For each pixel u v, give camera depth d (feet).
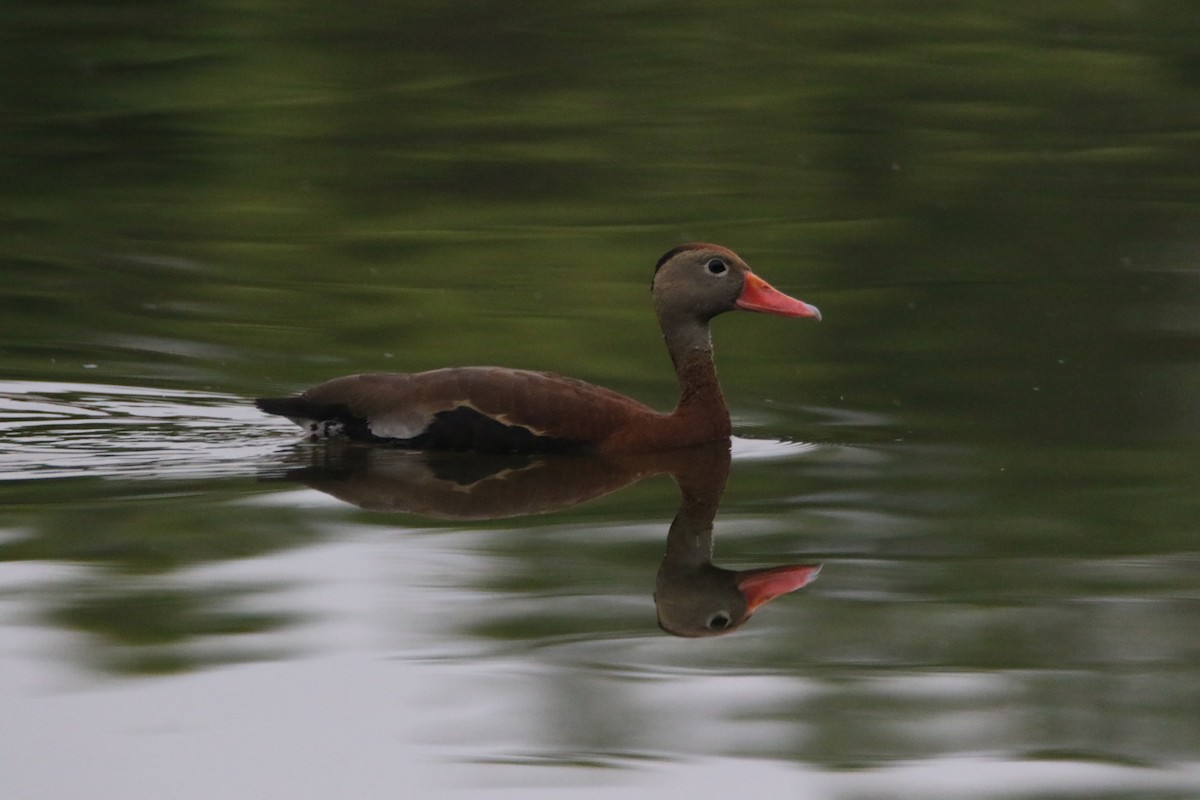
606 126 85.71
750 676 31.50
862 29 102.53
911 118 86.79
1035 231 69.15
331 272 64.39
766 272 64.23
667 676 31.48
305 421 45.47
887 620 33.96
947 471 43.34
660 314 47.21
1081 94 90.43
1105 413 48.16
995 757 28.68
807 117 86.94
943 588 35.50
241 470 42.86
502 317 59.16
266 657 31.63
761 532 38.81
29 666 31.01
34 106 87.51
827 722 29.78
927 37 100.78
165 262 65.05
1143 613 34.12
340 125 85.56
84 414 47.70
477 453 44.91
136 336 55.67
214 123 85.46
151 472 42.42
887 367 53.72
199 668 31.14
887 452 45.21
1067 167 78.59
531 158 80.48
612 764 28.27
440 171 78.59
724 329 58.44
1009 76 93.40
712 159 80.23
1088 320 57.93
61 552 36.29
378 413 45.11
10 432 45.78
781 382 52.49
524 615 33.76
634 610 34.17
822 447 45.83
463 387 45.03
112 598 33.88
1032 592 35.27
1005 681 31.32
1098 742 29.07
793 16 105.70
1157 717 29.94
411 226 70.59
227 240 68.28
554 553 37.17
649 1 107.76
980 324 57.88
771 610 34.40
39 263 64.34
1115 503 40.50
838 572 36.42
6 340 54.54
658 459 44.86
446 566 36.11
